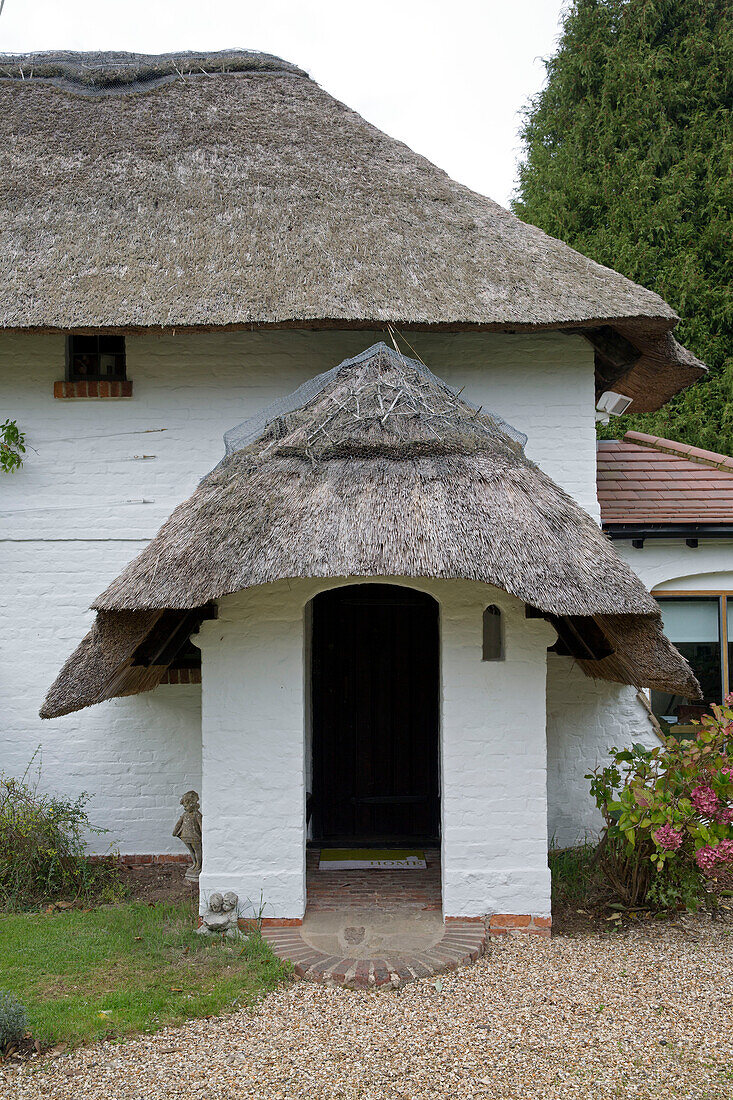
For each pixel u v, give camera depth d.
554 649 7.94
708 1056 4.40
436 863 7.50
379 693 8.23
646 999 5.02
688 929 6.14
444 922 6.00
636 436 10.81
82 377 8.31
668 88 18.67
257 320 7.33
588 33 20.16
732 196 17.78
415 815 8.15
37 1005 4.84
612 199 18.98
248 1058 4.37
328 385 6.84
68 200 8.48
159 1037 4.57
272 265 7.88
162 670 7.67
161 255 7.98
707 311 17.59
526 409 8.23
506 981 5.24
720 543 8.66
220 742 6.09
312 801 8.12
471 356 8.24
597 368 9.16
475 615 6.12
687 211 18.25
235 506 5.93
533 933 5.96
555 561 5.53
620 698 8.09
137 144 9.14
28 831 6.88
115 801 7.92
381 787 8.18
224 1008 4.87
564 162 19.94
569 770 8.04
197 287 7.63
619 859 6.48
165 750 7.95
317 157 9.11
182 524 6.11
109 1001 4.88
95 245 8.06
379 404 6.39
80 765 7.94
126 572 6.17
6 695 7.95
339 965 5.30
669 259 17.91
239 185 8.73
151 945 5.69
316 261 7.92
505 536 5.55
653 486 9.30
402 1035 4.59
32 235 8.15
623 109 19.23
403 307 7.49
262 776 6.07
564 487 8.15
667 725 9.00
